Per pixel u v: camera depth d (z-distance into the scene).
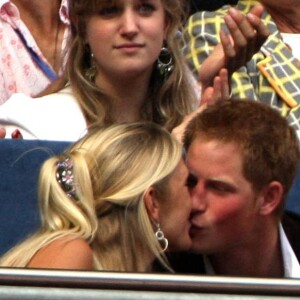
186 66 19.95
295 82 21.81
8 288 10.98
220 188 16.12
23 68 21.98
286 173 16.39
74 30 19.67
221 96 18.66
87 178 15.10
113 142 15.28
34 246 14.84
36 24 22.30
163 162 15.30
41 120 19.28
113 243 15.01
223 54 19.44
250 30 19.19
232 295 11.11
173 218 15.48
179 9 19.84
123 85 19.41
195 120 16.50
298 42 22.73
